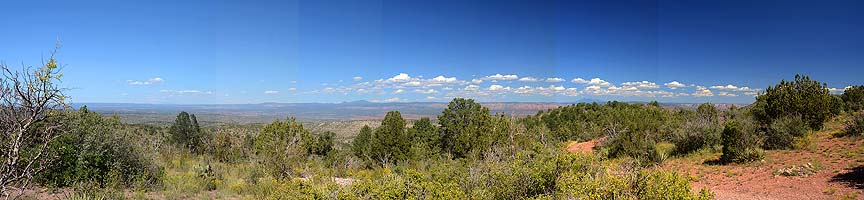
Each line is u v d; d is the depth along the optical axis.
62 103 5.91
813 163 16.39
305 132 23.81
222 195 13.88
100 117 14.15
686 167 20.09
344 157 27.72
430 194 7.62
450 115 32.41
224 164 24.95
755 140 20.81
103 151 13.38
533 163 8.59
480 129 26.05
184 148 33.84
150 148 16.41
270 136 22.73
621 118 32.72
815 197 12.66
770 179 15.63
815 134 22.25
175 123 39.75
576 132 39.03
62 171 12.13
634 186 7.07
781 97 25.03
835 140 20.20
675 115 35.06
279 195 8.41
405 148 31.36
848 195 12.16
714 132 23.78
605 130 32.88
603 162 8.33
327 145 40.84
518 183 8.36
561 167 8.27
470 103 32.44
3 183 5.90
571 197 7.29
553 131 40.28
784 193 13.69
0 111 5.68
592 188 7.13
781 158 18.31
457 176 9.16
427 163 24.69
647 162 20.75
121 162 14.09
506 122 23.20
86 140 12.84
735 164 18.88
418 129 35.59
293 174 18.03
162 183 14.70
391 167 26.66
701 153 22.52
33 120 5.85
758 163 18.11
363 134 37.62
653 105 47.81
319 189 7.99
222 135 31.39
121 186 13.14
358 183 7.96
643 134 25.61
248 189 15.05
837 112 27.00
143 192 12.90
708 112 33.34
